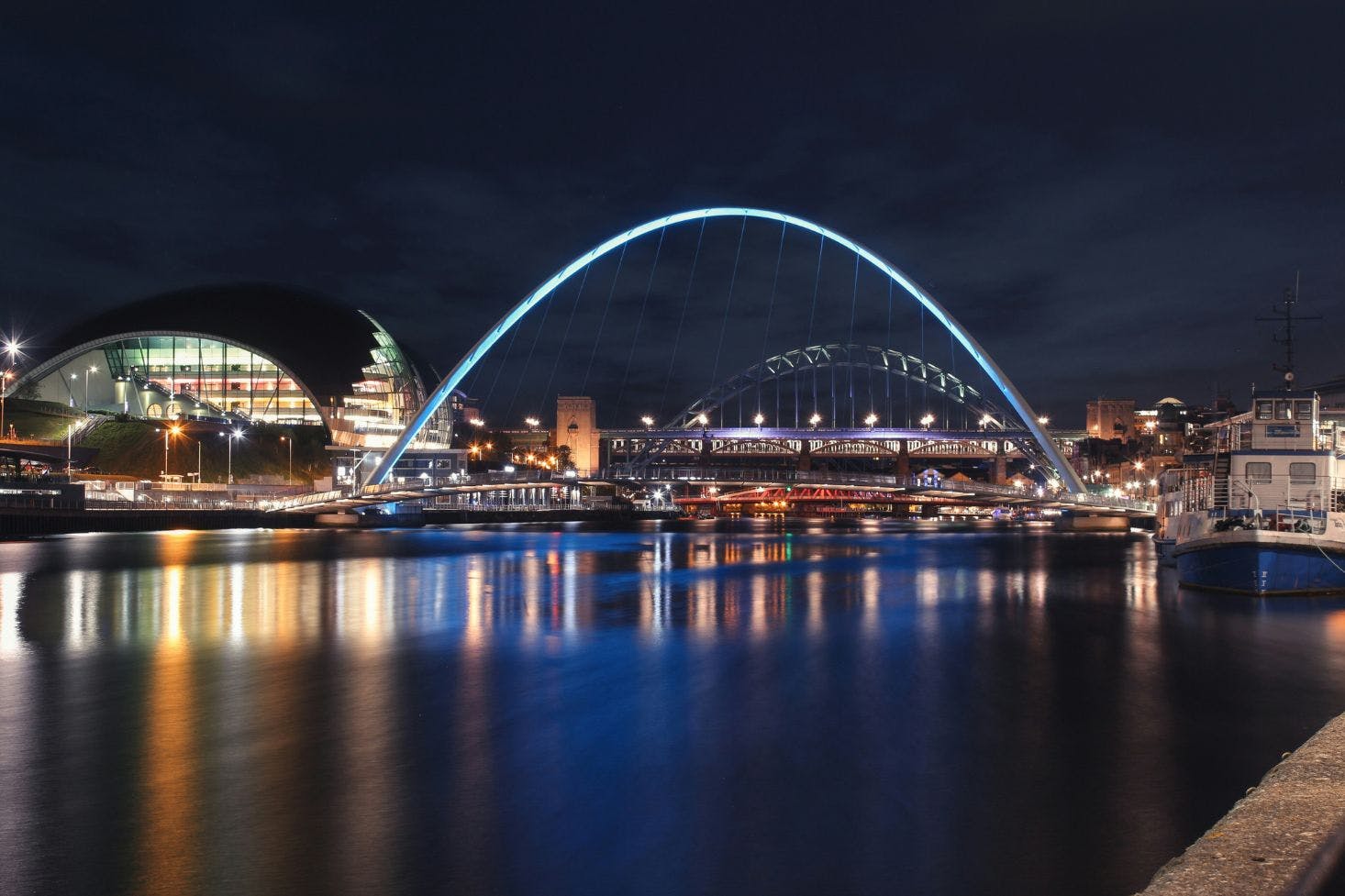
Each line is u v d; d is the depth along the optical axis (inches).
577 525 7037.4
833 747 800.9
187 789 693.9
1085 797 679.1
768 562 3189.0
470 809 653.9
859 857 576.7
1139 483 7632.9
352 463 7071.9
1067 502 5797.2
